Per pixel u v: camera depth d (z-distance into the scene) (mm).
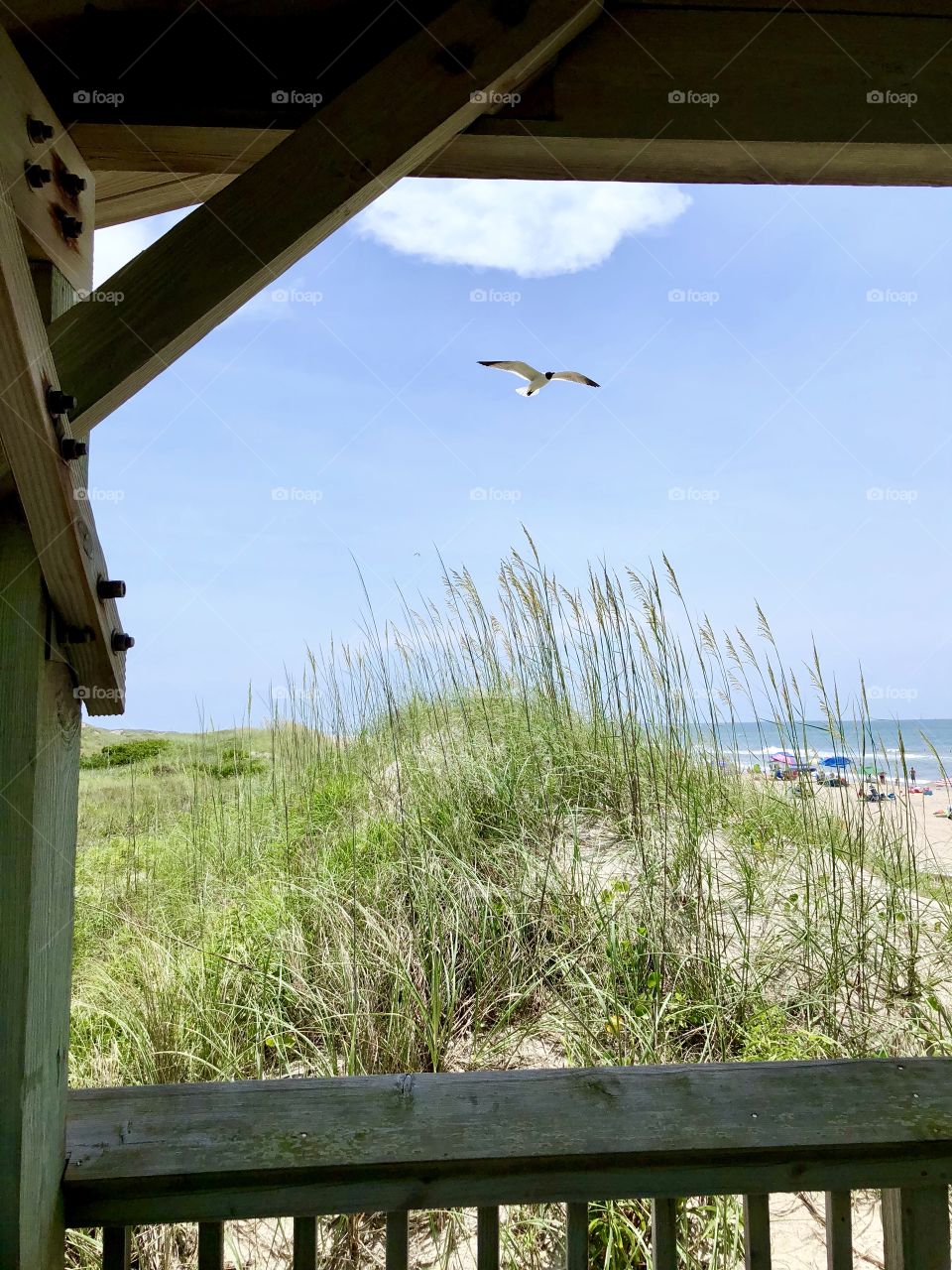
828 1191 1139
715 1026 2125
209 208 1056
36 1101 982
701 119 1258
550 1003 2320
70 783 1108
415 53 1107
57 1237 1031
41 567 1007
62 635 1069
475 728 3824
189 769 4410
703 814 3176
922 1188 1146
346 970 2299
